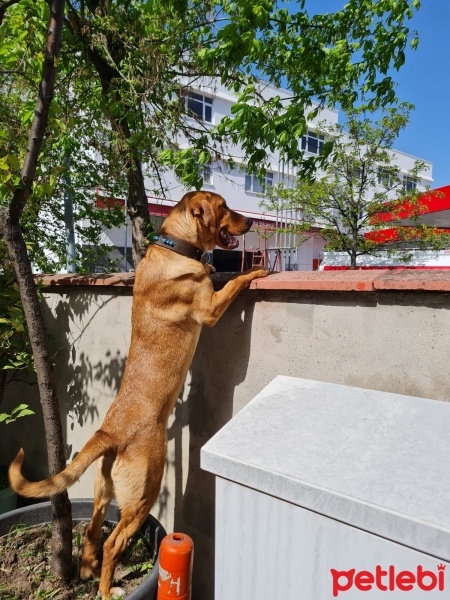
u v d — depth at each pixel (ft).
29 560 8.71
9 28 8.48
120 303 11.82
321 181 35.19
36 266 20.24
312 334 7.68
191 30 11.80
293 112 10.80
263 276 8.65
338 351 7.33
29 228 18.86
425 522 3.17
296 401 5.24
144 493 7.82
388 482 3.63
